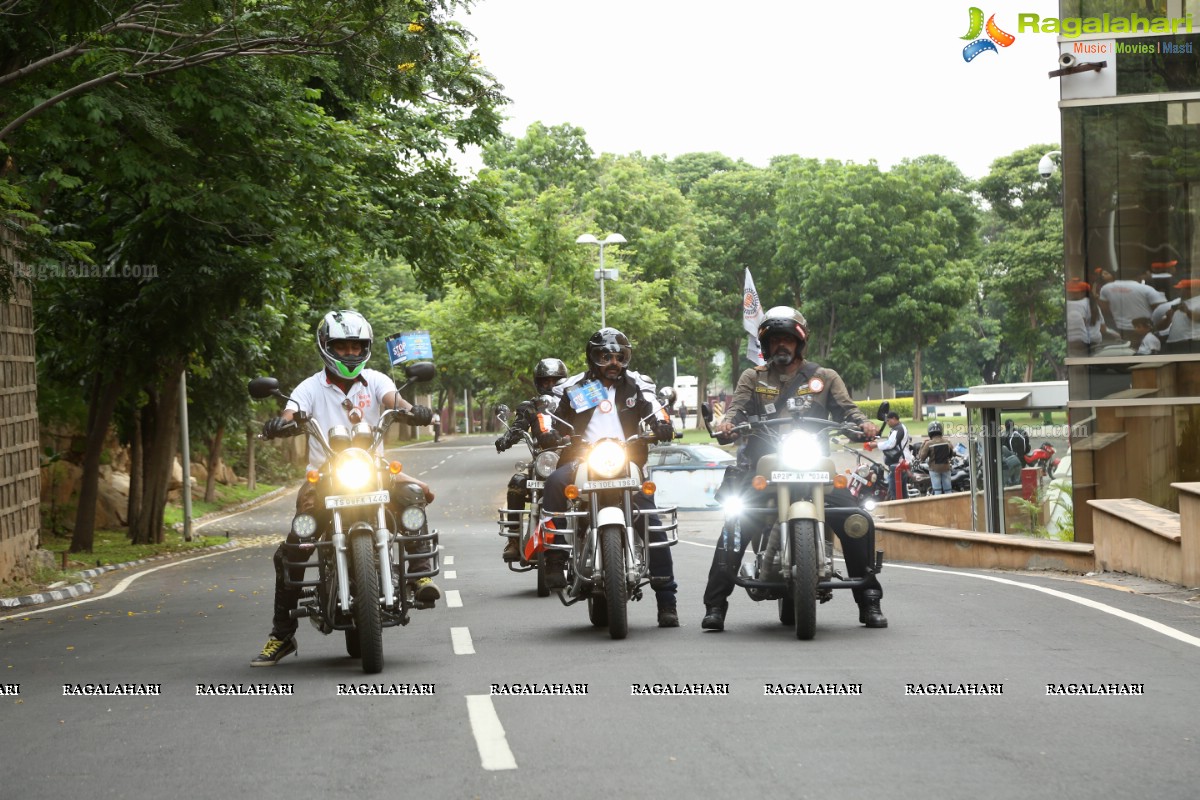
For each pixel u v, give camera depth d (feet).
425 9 44.16
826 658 25.53
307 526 25.32
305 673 26.35
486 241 86.94
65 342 91.61
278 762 18.47
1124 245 55.11
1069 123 55.52
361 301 200.95
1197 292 54.70
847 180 243.40
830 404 29.37
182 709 22.90
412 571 26.48
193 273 80.43
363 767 17.94
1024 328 243.60
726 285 264.93
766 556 28.84
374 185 78.64
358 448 25.61
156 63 47.14
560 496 30.27
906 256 241.96
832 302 245.24
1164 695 21.47
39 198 56.54
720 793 16.05
